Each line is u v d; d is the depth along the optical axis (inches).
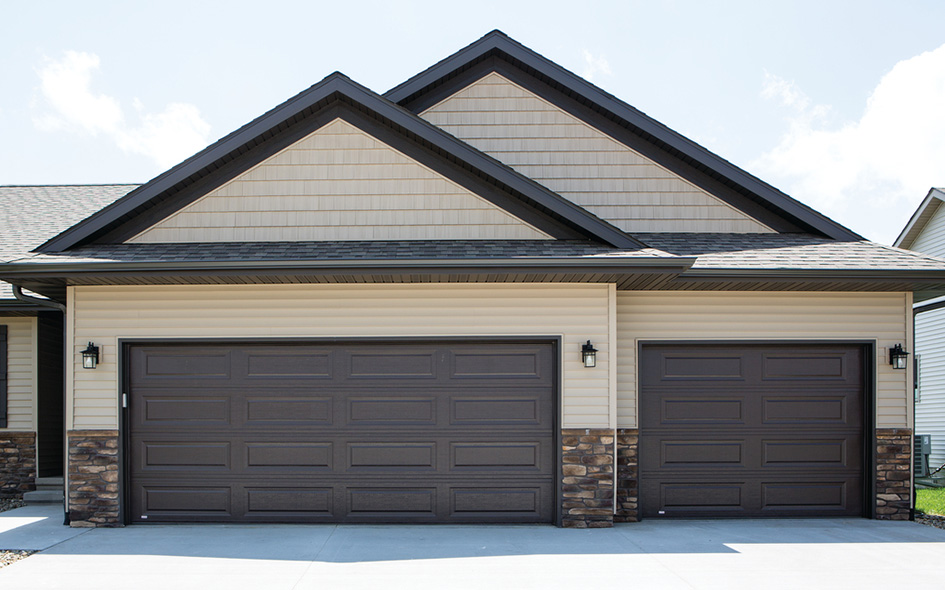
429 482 313.0
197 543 274.8
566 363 310.3
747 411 339.9
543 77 395.5
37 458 404.2
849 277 308.7
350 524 311.3
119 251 305.9
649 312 338.6
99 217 312.2
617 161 394.0
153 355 317.7
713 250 342.6
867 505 337.7
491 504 312.3
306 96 316.2
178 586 217.9
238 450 315.0
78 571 235.1
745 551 265.0
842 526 316.8
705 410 339.3
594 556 255.4
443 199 325.7
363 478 313.6
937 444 650.8
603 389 309.4
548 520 311.9
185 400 316.8
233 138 315.6
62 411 436.5
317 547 267.9
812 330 340.5
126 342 314.2
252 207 325.7
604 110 390.9
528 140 395.5
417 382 316.2
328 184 326.6
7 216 485.4
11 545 273.1
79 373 312.3
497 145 395.2
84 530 301.0
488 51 392.5
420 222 324.8
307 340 314.2
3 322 410.3
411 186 326.3
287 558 251.4
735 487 337.4
